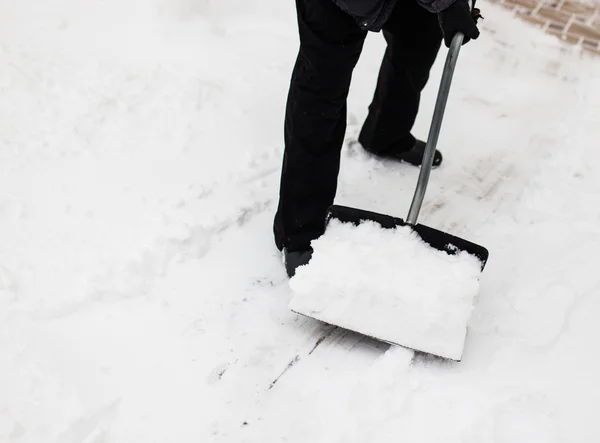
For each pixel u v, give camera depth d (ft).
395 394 5.39
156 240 6.56
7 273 6.15
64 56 9.05
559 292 6.28
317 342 5.84
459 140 8.49
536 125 8.73
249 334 5.88
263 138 8.13
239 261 6.61
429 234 5.70
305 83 5.43
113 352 5.66
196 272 6.45
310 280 5.62
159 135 8.03
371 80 9.34
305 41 5.24
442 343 5.43
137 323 5.93
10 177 7.28
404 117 7.48
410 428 5.15
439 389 5.45
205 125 8.21
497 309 6.14
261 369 5.59
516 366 5.65
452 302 5.47
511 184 7.79
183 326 5.92
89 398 5.28
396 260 5.63
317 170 5.94
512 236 6.98
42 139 7.77
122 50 9.33
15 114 8.02
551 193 7.51
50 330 5.80
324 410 5.27
